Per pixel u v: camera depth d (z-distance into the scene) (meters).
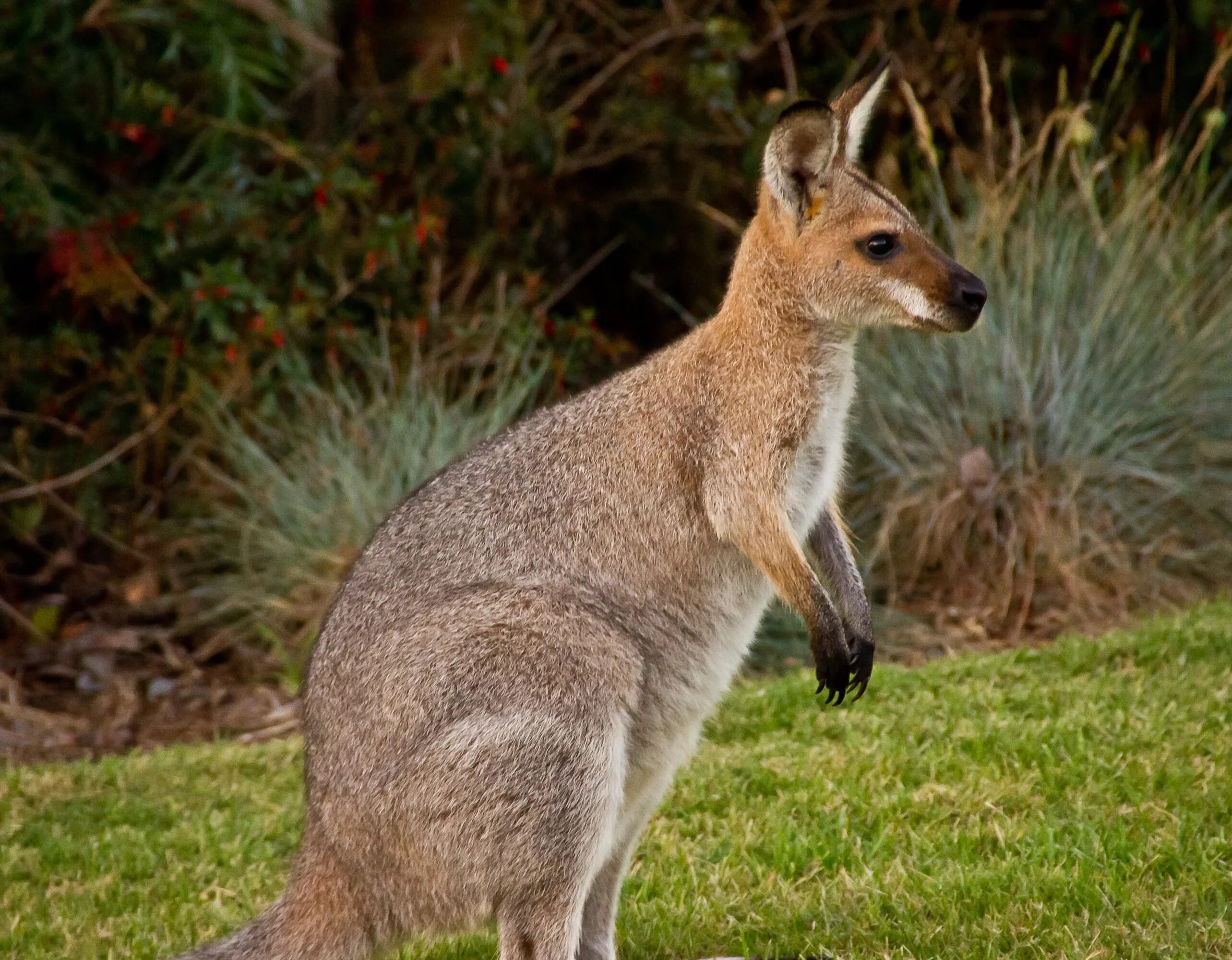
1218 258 14.81
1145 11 17.44
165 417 14.50
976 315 7.10
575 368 15.88
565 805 6.27
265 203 15.41
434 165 16.27
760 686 11.09
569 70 17.45
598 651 6.49
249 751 10.59
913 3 17.47
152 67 15.46
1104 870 7.24
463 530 6.87
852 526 13.62
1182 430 13.48
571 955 6.29
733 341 7.18
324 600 12.85
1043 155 16.53
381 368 14.95
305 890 6.46
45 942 7.68
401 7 17.75
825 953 6.85
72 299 14.72
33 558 14.58
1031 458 13.30
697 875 7.96
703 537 7.09
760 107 16.88
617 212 17.45
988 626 12.62
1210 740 8.75
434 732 6.28
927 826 8.12
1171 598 12.82
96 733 11.77
